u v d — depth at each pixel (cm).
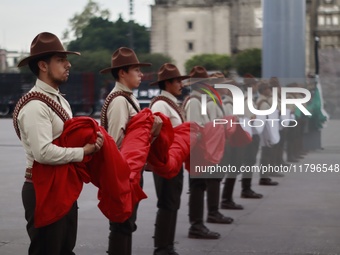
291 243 763
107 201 488
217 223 872
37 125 457
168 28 11762
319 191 818
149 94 5831
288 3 1404
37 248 476
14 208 1005
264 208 907
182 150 610
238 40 12069
